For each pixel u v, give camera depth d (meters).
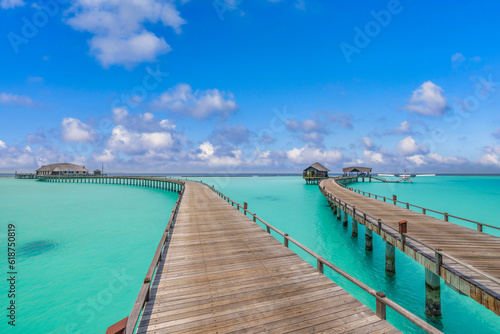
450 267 7.43
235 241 10.16
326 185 40.59
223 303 5.41
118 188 68.38
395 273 12.24
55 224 23.56
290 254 8.55
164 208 33.38
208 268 7.35
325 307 5.21
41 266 13.59
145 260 14.52
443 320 8.45
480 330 7.95
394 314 8.95
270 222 24.03
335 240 18.03
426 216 15.51
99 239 18.69
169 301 5.50
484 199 42.44
